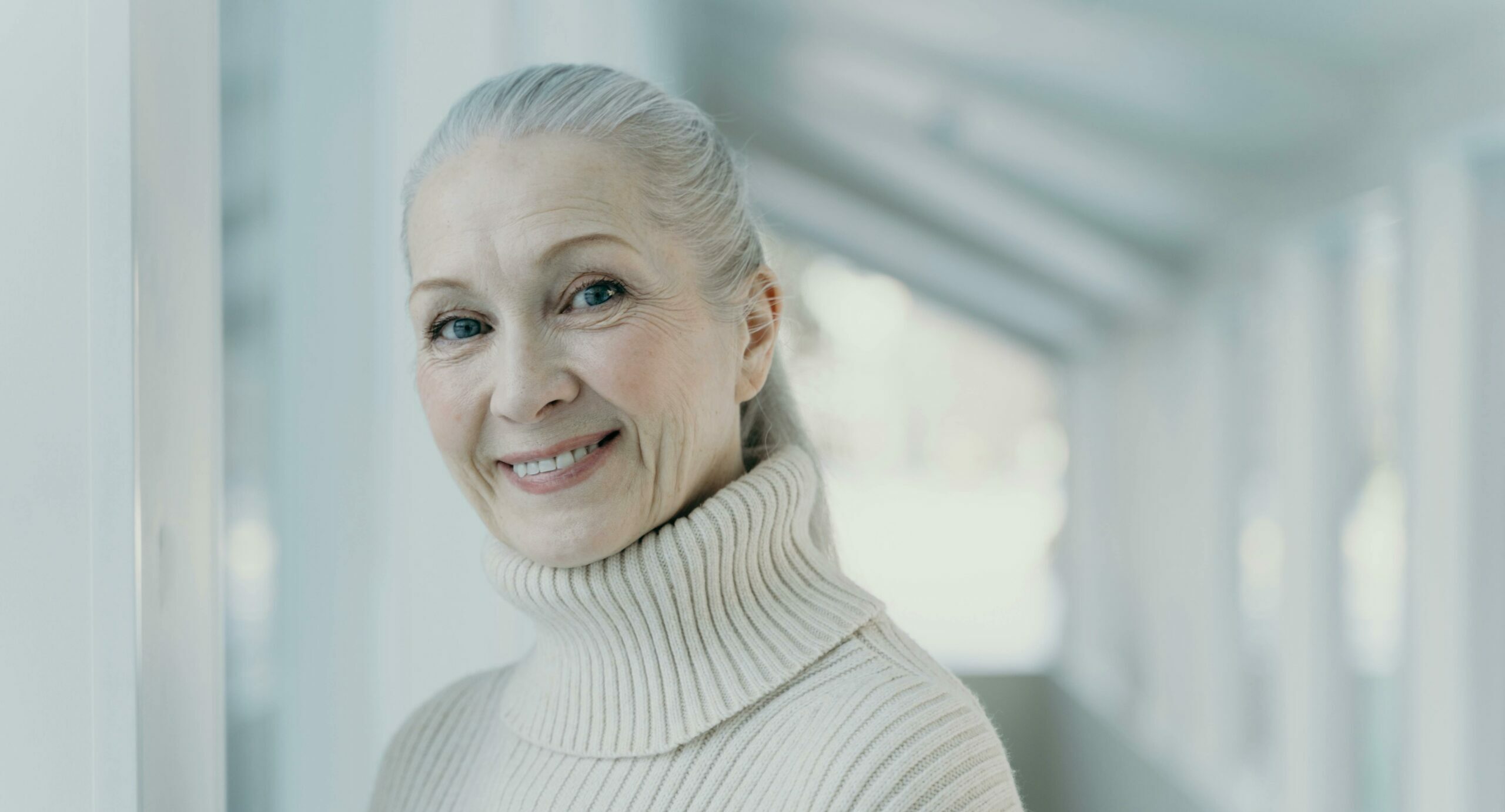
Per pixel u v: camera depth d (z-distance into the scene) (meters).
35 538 0.78
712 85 4.38
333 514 1.38
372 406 1.44
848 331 10.43
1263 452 4.21
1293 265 3.82
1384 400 3.33
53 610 0.78
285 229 1.29
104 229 0.78
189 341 0.84
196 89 0.84
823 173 5.57
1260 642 4.35
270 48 1.26
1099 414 7.17
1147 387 5.94
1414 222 2.86
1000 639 8.09
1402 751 3.00
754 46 3.95
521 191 0.82
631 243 0.84
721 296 0.91
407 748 1.14
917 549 10.65
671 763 0.88
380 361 1.46
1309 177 3.60
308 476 1.35
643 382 0.84
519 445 0.85
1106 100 3.63
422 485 1.53
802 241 6.79
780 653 0.89
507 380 0.83
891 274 7.13
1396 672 3.12
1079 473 7.38
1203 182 4.14
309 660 1.36
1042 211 5.17
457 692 1.16
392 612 1.50
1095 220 5.08
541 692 0.97
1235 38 2.95
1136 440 6.16
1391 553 3.19
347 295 1.39
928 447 11.05
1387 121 3.01
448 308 0.87
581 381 0.84
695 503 0.94
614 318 0.84
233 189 1.21
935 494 11.02
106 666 0.77
